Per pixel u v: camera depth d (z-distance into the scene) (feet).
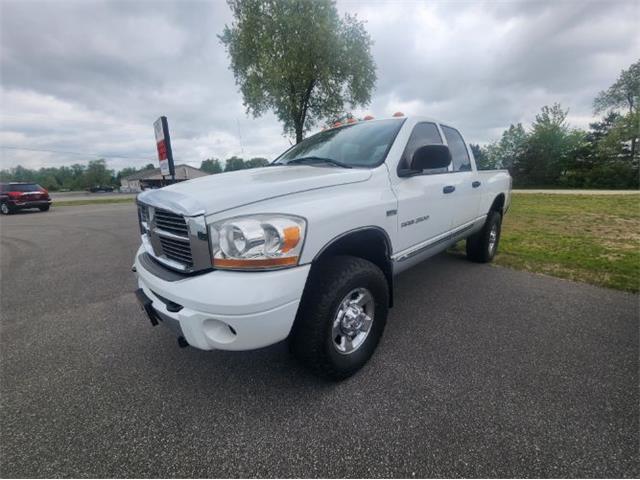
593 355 7.38
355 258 6.58
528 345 7.87
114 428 5.64
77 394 6.57
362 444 5.14
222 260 5.13
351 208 6.22
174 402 6.24
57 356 8.00
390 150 7.99
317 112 54.90
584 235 20.61
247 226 5.08
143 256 7.19
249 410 5.96
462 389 6.32
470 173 11.74
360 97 55.06
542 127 125.18
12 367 7.57
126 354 8.02
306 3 47.16
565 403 5.87
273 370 7.16
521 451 4.91
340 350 6.50
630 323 8.91
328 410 5.88
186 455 5.06
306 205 5.65
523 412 5.67
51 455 5.12
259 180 6.35
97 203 74.33
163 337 8.85
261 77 49.19
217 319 4.99
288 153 11.28
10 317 10.30
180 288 5.28
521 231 22.49
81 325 9.67
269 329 5.08
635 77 115.34
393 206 7.36
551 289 11.57
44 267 16.34
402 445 5.09
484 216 13.50
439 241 9.98
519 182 128.98
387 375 6.83
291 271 5.21
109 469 4.86
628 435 5.14
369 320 7.09
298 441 5.24
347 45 51.26
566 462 4.72
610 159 108.78
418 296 11.12
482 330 8.66
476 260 14.89
